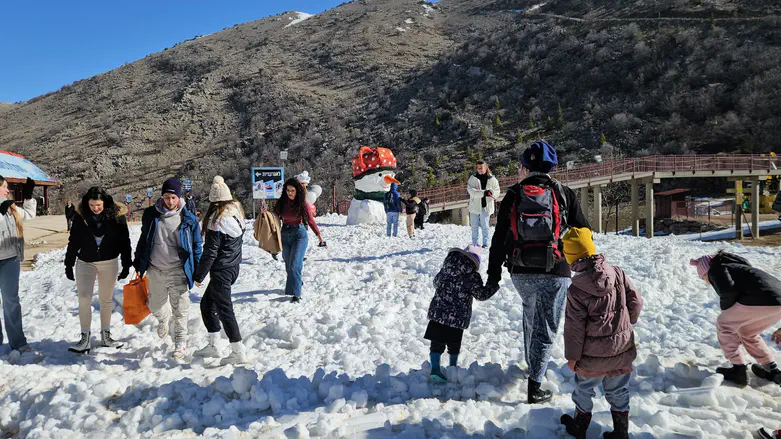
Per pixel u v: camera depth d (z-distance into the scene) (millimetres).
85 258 5617
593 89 90250
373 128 99000
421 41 155000
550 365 4637
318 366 5066
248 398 4137
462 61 116125
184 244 5387
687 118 73688
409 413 3836
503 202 3986
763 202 45125
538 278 3867
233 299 7926
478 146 80688
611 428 3508
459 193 36000
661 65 88188
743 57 82125
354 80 130375
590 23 115125
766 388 4039
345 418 3754
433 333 4430
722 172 41469
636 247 11625
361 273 9836
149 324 6695
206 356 5383
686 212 44219
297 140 99750
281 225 7848
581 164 68562
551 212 3783
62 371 5035
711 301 6785
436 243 14125
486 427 3480
